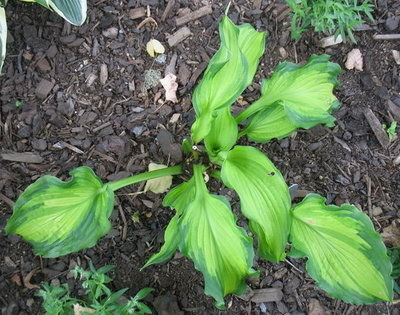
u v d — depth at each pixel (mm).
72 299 509
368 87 635
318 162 613
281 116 555
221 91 480
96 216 491
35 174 582
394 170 613
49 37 621
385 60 645
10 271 554
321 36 648
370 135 624
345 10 587
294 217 504
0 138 586
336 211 493
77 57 620
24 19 620
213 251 459
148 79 618
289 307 571
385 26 654
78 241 486
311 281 578
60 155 590
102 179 588
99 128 601
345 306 572
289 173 607
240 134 568
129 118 606
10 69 605
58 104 602
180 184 556
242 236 455
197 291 569
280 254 453
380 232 592
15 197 573
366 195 605
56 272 560
